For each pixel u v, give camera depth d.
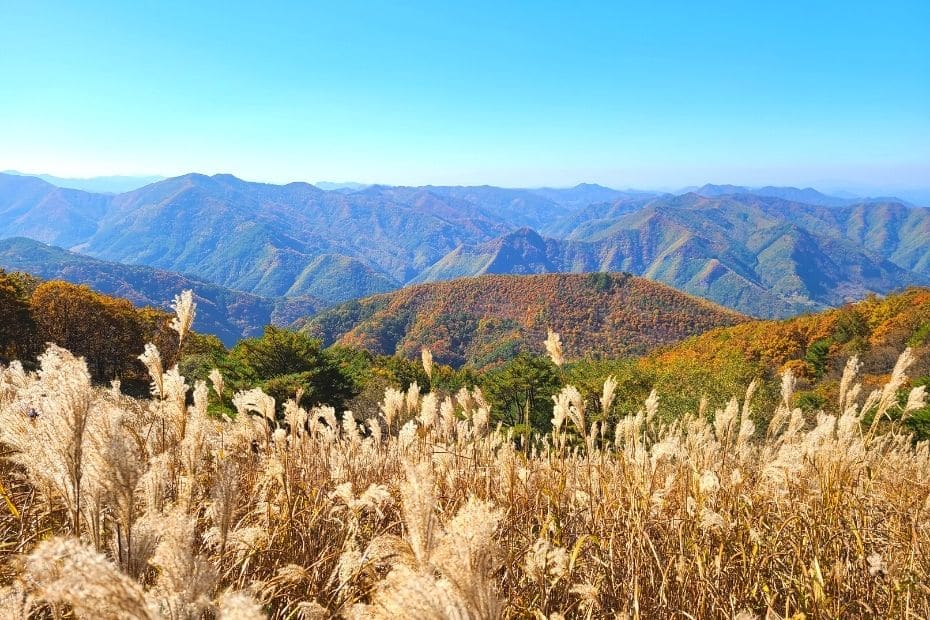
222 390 4.45
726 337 74.44
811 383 42.69
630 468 3.58
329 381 23.97
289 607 2.15
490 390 27.11
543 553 2.33
